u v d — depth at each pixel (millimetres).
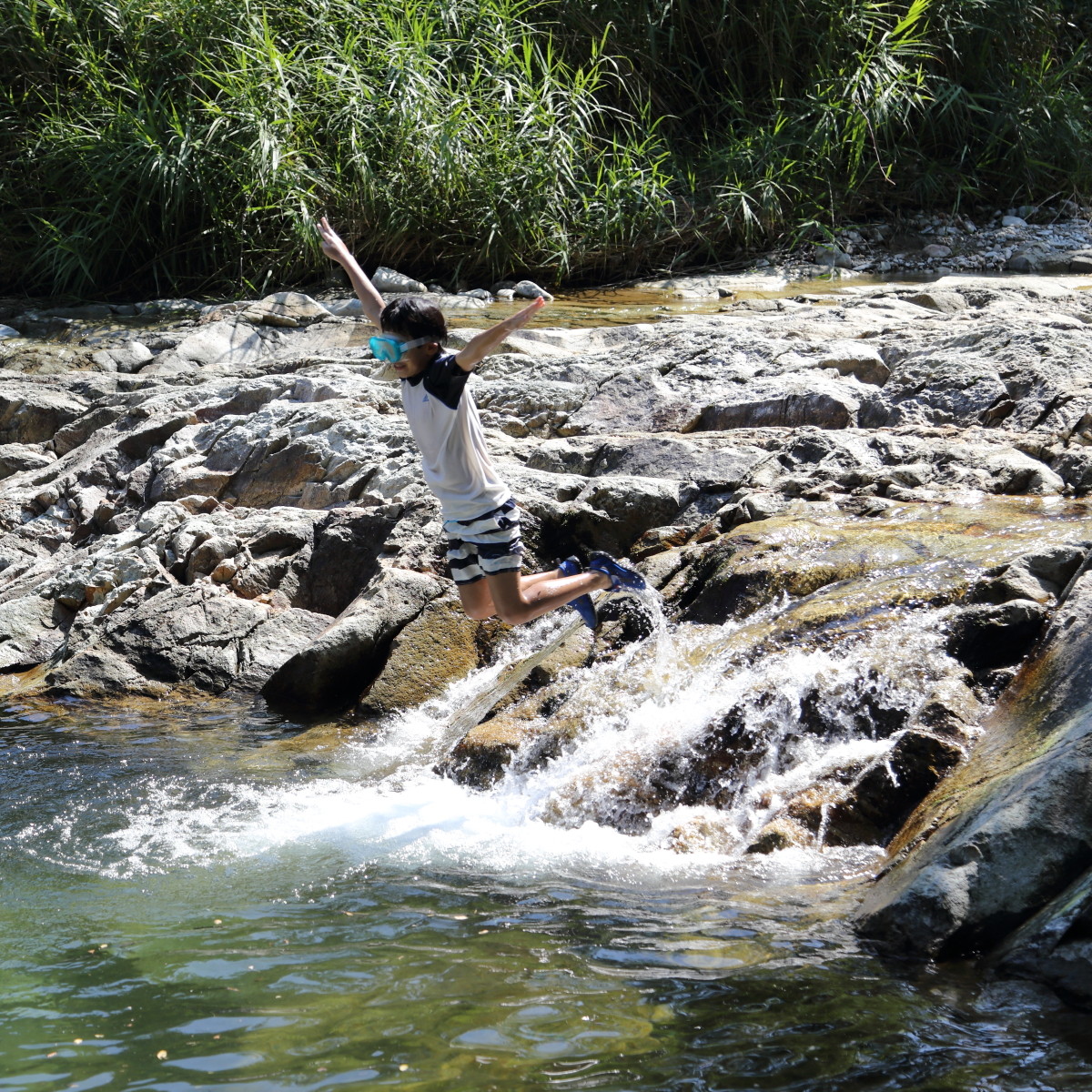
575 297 14336
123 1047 3432
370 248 15023
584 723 5809
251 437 9570
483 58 15641
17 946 4125
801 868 4625
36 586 8945
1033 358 8375
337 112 14695
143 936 4191
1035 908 3807
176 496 9352
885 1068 3219
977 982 3660
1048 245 15727
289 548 8406
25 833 5266
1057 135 17016
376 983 3791
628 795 5352
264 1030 3510
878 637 5641
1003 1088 3115
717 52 17062
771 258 15648
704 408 8742
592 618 5484
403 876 4707
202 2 15039
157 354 12391
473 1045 3395
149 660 7770
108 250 14906
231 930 4230
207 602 8023
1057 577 5719
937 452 7535
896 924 3922
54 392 11273
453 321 12312
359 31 15422
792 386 8680
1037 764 4180
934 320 9930
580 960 3914
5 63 15375
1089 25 18734
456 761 5934
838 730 5355
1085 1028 3387
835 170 16391
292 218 14516
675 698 5816
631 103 16844
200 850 5043
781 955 3895
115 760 6320
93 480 10000
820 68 16344
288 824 5348
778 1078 3189
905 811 4770
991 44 17484
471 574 5434
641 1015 3541
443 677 7113
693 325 10352
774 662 5707
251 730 6883
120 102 14648
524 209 14750
